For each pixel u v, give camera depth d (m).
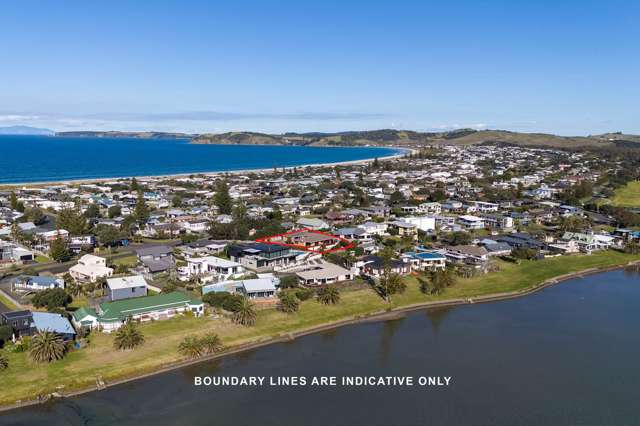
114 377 55.94
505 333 72.75
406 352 65.50
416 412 51.41
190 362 60.69
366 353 65.00
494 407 52.69
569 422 50.25
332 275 91.44
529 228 146.88
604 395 55.56
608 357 65.25
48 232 119.12
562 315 80.69
